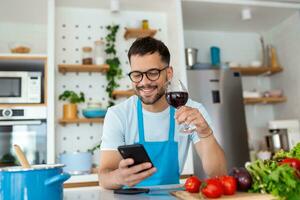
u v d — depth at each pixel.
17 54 2.41
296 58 3.15
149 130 1.50
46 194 0.73
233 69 3.15
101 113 2.60
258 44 3.60
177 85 1.15
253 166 0.91
